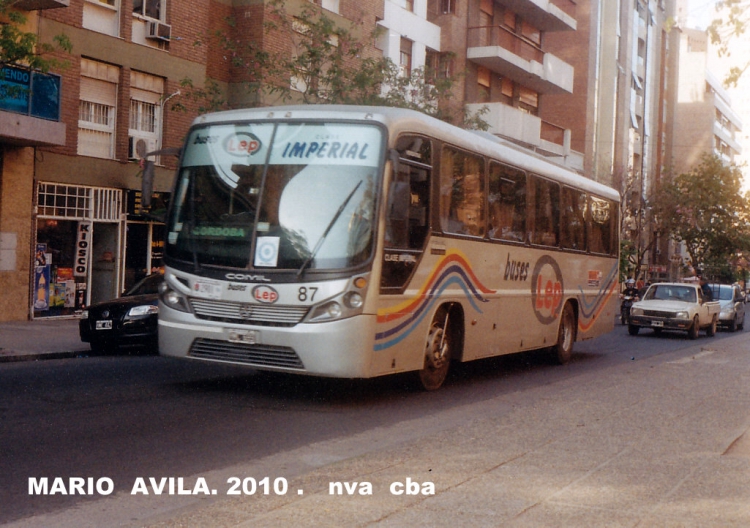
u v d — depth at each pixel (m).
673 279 72.88
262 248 10.05
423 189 10.91
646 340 25.28
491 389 12.67
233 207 10.35
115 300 15.95
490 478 6.65
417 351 11.05
